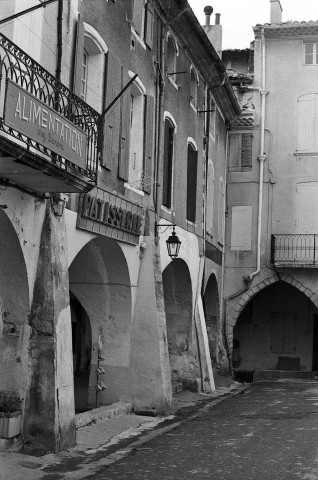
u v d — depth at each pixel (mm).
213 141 23938
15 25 9680
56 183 9477
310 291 26297
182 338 20156
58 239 10578
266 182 26953
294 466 9570
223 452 10648
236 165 27266
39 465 9258
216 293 25766
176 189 18359
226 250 26938
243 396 19891
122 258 14125
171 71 18266
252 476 8961
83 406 14914
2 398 10023
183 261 19062
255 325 29391
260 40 27547
